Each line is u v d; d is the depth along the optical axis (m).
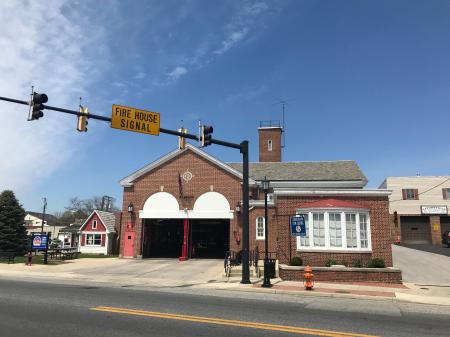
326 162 38.31
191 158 34.31
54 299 13.17
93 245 47.22
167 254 38.12
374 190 21.58
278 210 22.31
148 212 34.41
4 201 40.59
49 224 105.69
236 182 33.06
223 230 40.12
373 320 10.52
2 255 33.47
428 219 49.75
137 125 17.19
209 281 20.20
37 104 15.14
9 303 12.30
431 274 21.66
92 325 9.25
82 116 16.11
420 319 10.94
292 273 19.66
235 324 9.49
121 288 16.98
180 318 10.09
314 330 9.03
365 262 20.83
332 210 21.47
